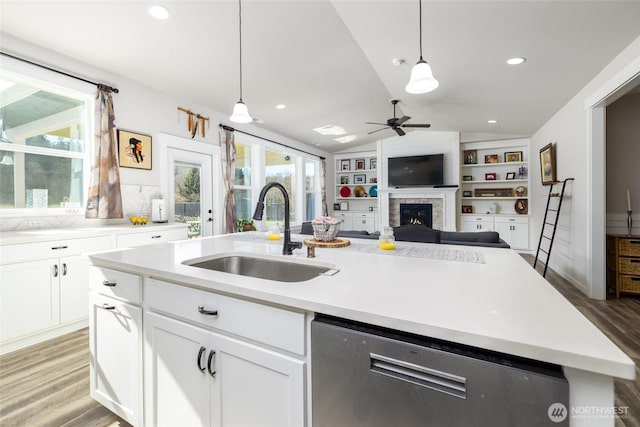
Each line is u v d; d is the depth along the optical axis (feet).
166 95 12.79
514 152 21.83
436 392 2.33
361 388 2.65
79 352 7.48
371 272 3.93
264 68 11.57
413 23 7.82
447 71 10.47
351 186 28.35
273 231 7.07
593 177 11.24
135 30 8.72
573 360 1.88
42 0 7.36
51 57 9.29
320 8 8.54
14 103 8.91
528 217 20.51
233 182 15.89
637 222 12.82
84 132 10.46
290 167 22.61
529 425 2.04
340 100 15.83
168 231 11.10
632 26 7.39
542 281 3.48
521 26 7.54
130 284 4.49
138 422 4.47
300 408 3.01
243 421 3.44
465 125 19.29
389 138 25.02
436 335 2.28
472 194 22.82
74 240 8.52
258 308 3.28
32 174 9.29
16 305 7.50
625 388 5.92
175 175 13.30
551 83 11.20
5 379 6.36
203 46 9.77
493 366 2.14
